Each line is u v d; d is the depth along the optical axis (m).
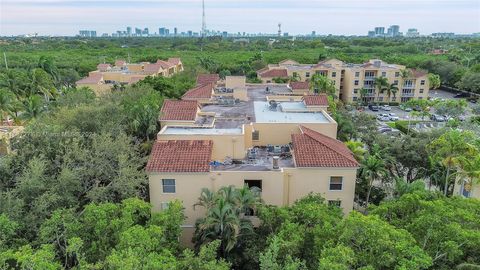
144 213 26.25
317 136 35.88
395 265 17.81
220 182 31.08
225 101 52.03
